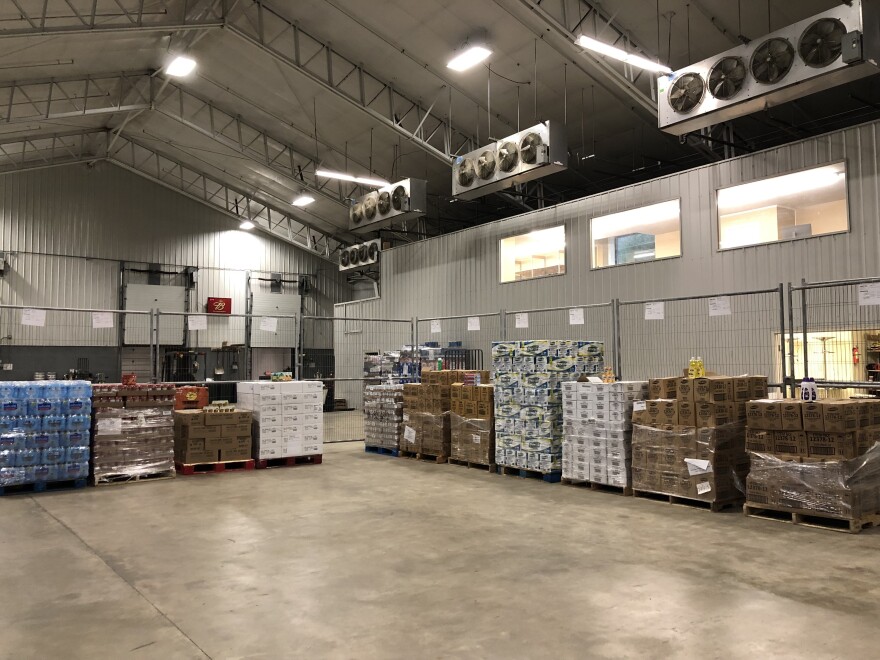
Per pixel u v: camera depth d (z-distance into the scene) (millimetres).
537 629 3861
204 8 14781
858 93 14078
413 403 11359
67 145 22766
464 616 4078
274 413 10469
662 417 7562
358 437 15492
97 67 16859
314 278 29094
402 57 15141
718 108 10734
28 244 23281
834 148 11047
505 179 14695
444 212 23328
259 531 6328
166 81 18266
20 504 7648
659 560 5273
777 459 6598
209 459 9906
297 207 25594
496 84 15250
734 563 5176
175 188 26094
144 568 5152
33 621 4059
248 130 20734
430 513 7066
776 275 11617
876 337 10320
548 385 8961
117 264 24969
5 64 14703
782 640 3674
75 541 5996
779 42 9984
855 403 6270
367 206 19172
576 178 19688
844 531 6137
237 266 27344
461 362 17828
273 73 17047
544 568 5062
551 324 15844
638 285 13938
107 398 9016
